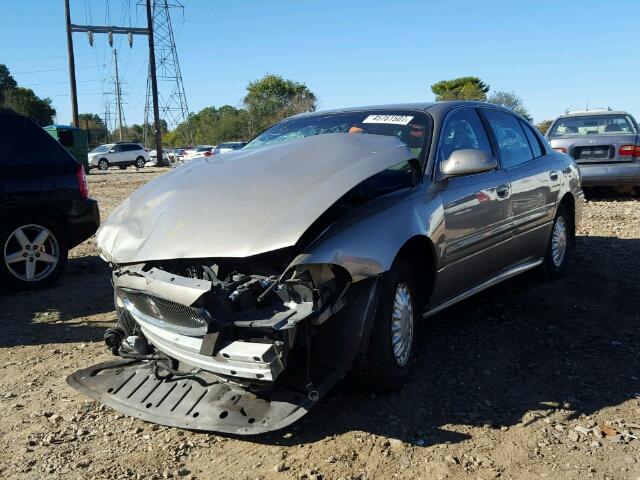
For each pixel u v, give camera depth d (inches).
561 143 446.6
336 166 138.0
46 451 125.8
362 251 128.0
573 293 224.5
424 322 197.0
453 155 161.6
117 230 144.9
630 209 404.8
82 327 202.4
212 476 116.0
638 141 429.1
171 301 125.8
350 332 128.7
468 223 168.9
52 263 253.1
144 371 145.3
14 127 249.0
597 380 152.6
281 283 120.8
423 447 123.6
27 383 158.6
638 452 120.8
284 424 119.3
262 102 2497.5
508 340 179.9
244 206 130.3
